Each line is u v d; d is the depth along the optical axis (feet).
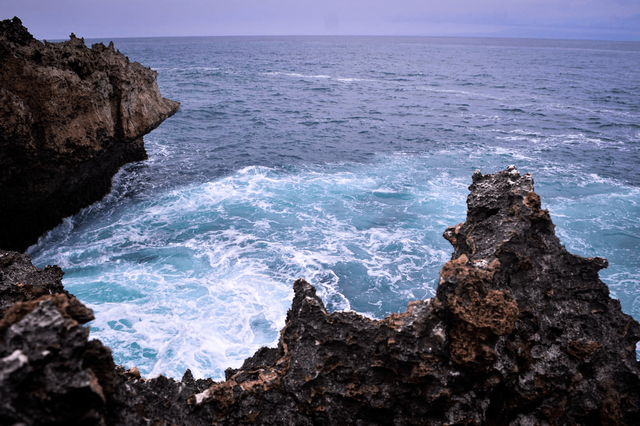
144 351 43.86
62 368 14.26
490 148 116.98
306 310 23.99
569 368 22.85
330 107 177.58
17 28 60.59
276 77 279.28
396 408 21.86
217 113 159.12
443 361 21.52
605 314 24.41
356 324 23.15
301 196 83.05
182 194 84.12
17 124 56.49
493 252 25.08
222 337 46.32
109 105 71.61
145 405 19.81
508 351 22.38
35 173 63.10
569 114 166.20
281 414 22.04
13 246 63.77
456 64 413.18
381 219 73.97
